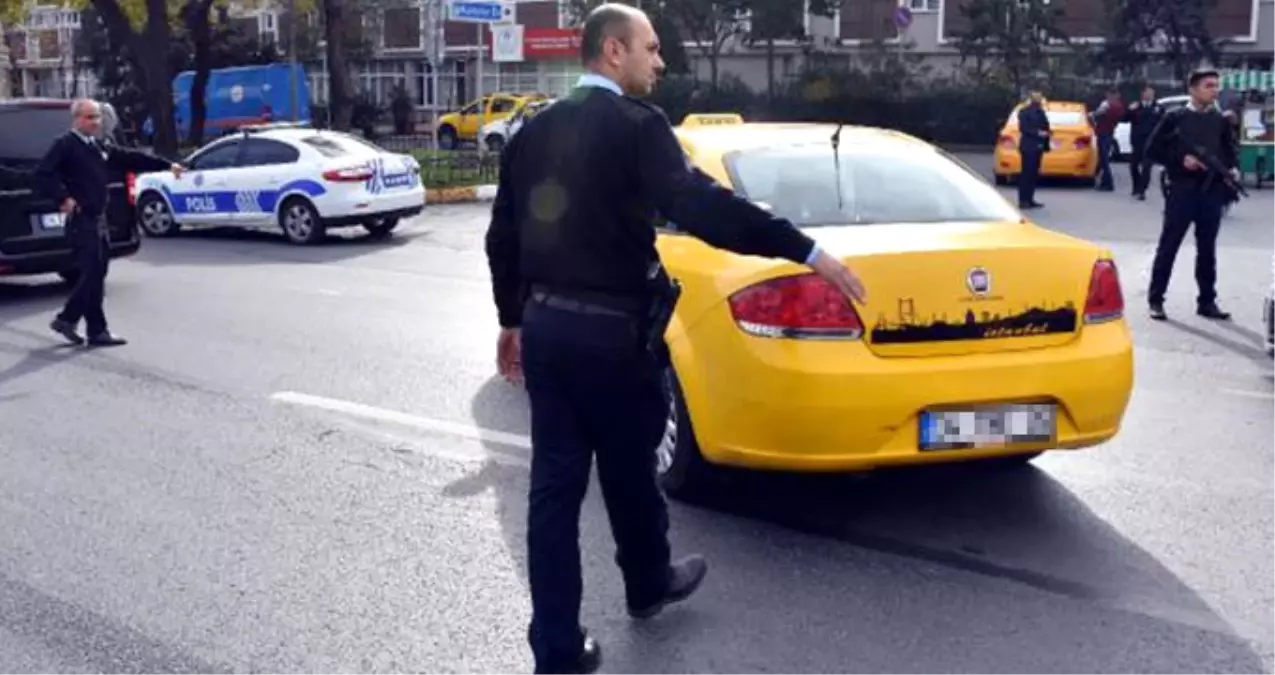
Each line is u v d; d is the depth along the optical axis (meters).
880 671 4.11
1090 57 41.06
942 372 4.86
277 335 9.85
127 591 4.85
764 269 4.98
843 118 40.97
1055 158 23.62
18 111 12.01
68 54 63.22
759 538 5.29
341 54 28.81
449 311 10.91
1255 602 4.60
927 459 4.91
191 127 35.12
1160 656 4.18
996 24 39.97
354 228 18.03
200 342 9.63
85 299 9.49
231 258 14.95
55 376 8.55
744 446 5.06
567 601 3.92
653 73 3.89
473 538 5.35
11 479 6.25
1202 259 10.05
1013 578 4.84
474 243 16.20
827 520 5.50
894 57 42.09
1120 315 5.27
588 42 3.86
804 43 44.22
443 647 4.34
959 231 5.33
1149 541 5.21
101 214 9.55
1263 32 42.56
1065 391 4.99
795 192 5.65
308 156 16.31
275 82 44.12
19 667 4.23
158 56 28.16
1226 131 9.87
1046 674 4.07
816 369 4.81
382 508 5.73
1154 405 7.35
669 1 41.47
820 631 4.41
